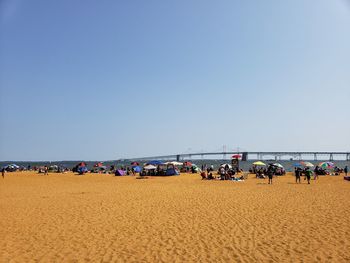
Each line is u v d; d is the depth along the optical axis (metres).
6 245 7.86
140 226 9.80
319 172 39.91
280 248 7.31
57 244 7.92
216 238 8.27
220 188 22.05
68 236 8.70
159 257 6.82
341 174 42.44
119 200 15.99
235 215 11.41
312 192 19.00
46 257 6.92
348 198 15.98
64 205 14.52
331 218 10.65
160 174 39.56
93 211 12.69
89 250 7.39
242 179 30.58
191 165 49.34
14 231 9.35
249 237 8.33
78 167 51.22
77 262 6.59
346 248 7.23
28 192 21.05
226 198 16.27
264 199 15.77
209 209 12.80
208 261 6.52
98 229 9.48
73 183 29.19
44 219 11.13
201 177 35.84
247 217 11.02
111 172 50.19
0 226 10.04
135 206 13.88
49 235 8.83
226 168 40.03
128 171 44.81
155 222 10.38
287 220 10.42
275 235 8.49
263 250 7.18
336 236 8.27
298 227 9.38
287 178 33.25
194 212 12.15
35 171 58.31
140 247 7.57
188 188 22.23
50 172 52.94
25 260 6.73
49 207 13.94
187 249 7.36
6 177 38.56
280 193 18.50
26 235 8.85
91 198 17.06
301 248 7.29
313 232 8.73
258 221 10.31
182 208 13.16
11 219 11.19
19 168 64.88
